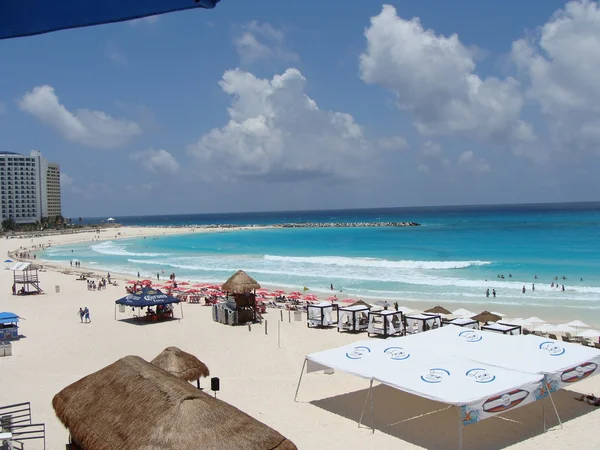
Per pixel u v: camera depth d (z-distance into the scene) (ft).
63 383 70.44
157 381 40.29
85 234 529.04
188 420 35.70
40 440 52.49
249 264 236.02
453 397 49.29
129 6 7.54
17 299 144.66
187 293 146.30
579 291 147.23
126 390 41.14
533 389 52.95
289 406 62.28
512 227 450.30
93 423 39.99
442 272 190.70
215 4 7.25
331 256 259.80
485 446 51.34
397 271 196.65
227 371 76.64
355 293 153.89
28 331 103.96
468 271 191.21
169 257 283.18
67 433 54.24
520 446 51.24
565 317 116.67
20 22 8.19
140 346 91.86
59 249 361.30
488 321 99.60
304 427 56.18
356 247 307.37
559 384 55.62
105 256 300.81
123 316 119.96
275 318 117.60
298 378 72.90
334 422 57.52
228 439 35.01
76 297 147.95
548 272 182.70
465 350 63.36
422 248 286.66
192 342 94.68
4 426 48.14
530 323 97.09
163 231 565.12
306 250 299.79
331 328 106.63
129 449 35.63
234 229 577.84
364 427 56.18
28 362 81.25
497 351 62.49
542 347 62.95
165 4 7.43
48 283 179.52
